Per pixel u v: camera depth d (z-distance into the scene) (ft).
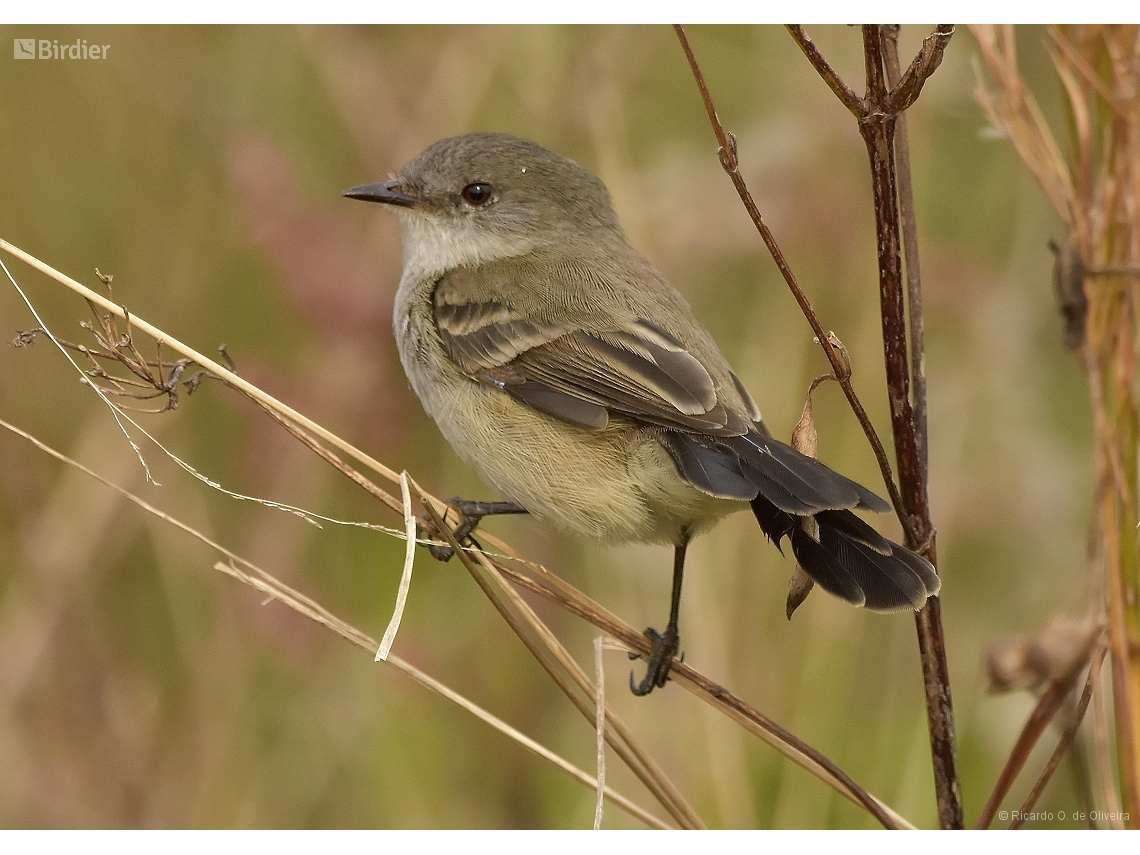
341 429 36.94
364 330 37.06
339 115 40.40
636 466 27.12
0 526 37.52
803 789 33.60
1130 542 23.52
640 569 35.17
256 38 40.75
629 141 41.50
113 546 36.70
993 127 26.50
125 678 36.14
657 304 29.55
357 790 35.04
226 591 35.63
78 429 37.76
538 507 28.37
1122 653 23.25
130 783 34.32
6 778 33.88
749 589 37.04
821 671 34.60
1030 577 36.88
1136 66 24.66
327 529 36.96
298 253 36.76
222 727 34.81
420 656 35.73
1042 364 38.83
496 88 40.11
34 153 39.01
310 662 35.53
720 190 38.50
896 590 22.31
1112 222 24.84
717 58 41.96
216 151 40.14
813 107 39.24
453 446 29.96
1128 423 24.16
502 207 32.45
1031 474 37.60
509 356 28.78
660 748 34.60
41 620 35.22
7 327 37.78
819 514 24.13
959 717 34.60
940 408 38.70
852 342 38.55
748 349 38.88
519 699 36.01
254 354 38.45
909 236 23.29
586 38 39.55
